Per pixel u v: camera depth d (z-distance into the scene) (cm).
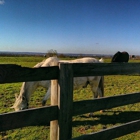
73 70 201
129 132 255
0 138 375
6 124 161
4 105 593
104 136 229
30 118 175
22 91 434
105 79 1339
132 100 255
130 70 253
